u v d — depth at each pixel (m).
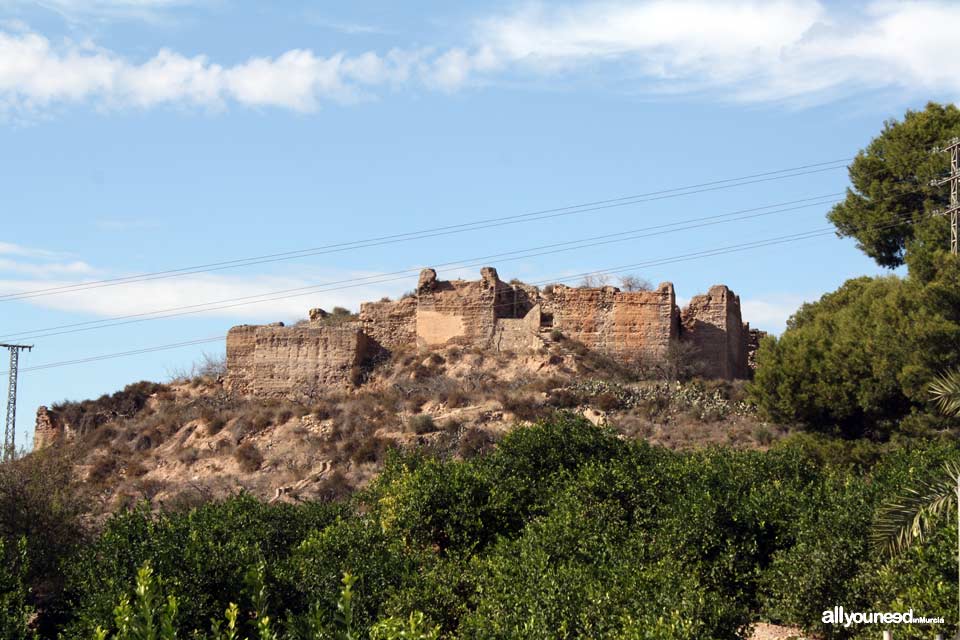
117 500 76.88
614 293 86.44
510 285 92.75
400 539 50.94
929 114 87.88
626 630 35.19
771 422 69.12
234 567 43.44
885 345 63.56
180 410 88.31
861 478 51.34
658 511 50.50
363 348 90.06
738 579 46.03
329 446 79.06
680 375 83.31
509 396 80.12
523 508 53.66
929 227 80.62
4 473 56.19
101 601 41.81
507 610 39.00
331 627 37.38
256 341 90.38
